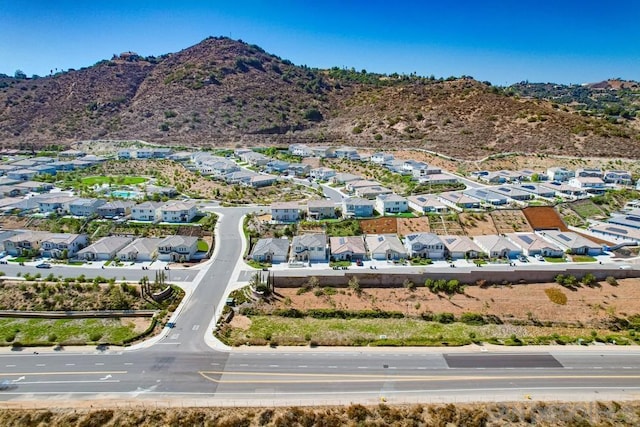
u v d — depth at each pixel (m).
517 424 59.09
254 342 76.50
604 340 80.06
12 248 110.81
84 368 69.12
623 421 59.88
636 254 109.06
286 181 176.25
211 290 93.81
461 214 129.25
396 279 96.62
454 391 65.00
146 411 59.59
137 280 96.81
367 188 156.00
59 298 88.69
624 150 189.88
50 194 152.50
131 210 131.38
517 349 76.62
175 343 76.06
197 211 138.12
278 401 62.16
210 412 59.59
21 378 66.56
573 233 117.75
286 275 97.75
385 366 70.81
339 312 88.75
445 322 87.38
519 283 97.25
